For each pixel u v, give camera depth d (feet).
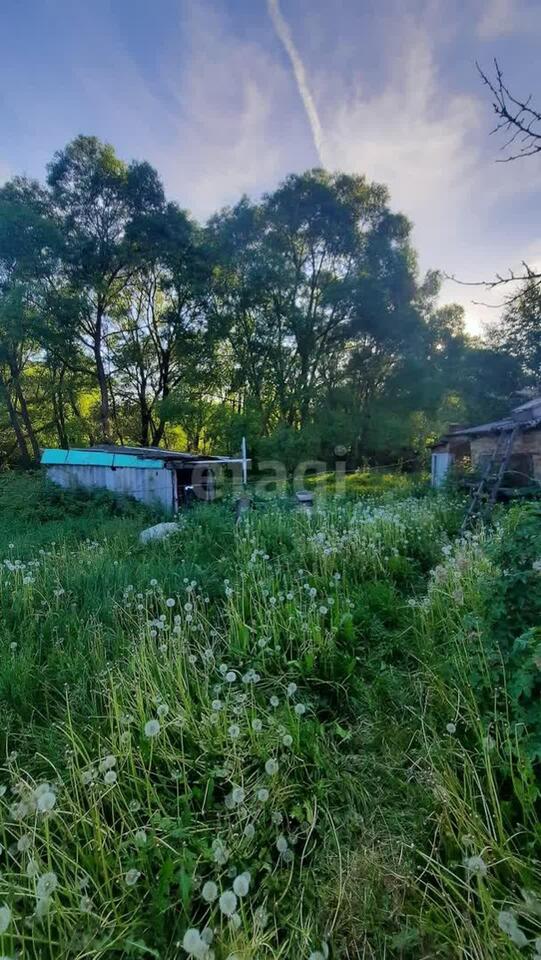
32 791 5.02
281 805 5.69
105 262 57.47
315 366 70.03
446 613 10.00
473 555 11.87
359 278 63.98
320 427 61.31
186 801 5.48
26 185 56.18
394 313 64.64
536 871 4.52
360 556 14.16
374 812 5.81
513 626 6.78
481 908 4.30
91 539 21.29
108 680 8.16
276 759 6.12
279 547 16.67
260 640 8.91
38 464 56.80
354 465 66.23
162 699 7.13
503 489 23.44
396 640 9.82
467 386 59.72
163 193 60.59
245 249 66.90
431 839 5.34
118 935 4.15
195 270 62.08
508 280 7.61
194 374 64.28
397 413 66.69
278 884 4.74
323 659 8.69
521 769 5.26
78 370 60.08
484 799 5.12
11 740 7.11
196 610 10.52
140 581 13.15
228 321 66.69
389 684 8.41
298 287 68.59
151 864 4.90
